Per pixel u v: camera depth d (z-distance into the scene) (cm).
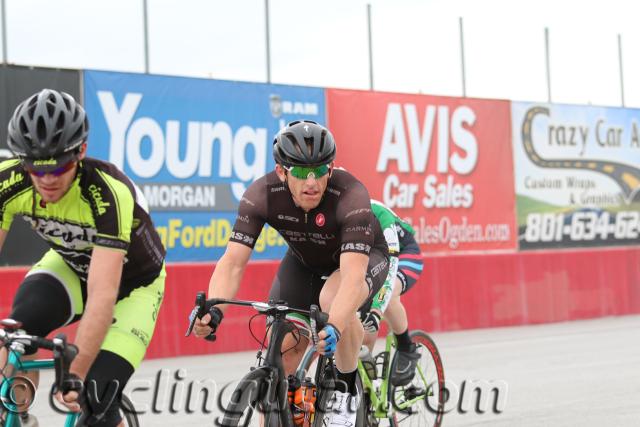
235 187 1995
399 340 992
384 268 870
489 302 2261
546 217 2470
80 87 1822
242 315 1891
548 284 2369
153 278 683
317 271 837
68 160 579
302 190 735
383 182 2202
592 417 1096
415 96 2261
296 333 757
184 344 1803
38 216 637
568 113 2530
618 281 2511
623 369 1511
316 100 2114
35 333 659
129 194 623
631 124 2658
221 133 1980
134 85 1878
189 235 1928
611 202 2602
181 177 1925
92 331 583
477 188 2348
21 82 1761
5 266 1712
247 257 786
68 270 691
